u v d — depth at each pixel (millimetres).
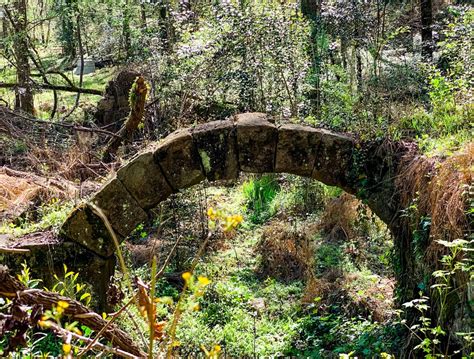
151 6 16312
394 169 6469
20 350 2715
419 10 13148
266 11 11359
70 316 2359
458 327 4961
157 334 1944
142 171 6402
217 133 6441
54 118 15547
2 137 11352
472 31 8289
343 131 6949
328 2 11609
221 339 6645
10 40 15703
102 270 6457
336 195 10344
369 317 6945
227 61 11531
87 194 8031
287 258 9047
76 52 21438
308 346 6625
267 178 11648
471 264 4730
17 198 8367
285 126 6527
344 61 11109
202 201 10445
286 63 11039
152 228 9953
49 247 6293
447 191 5176
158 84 11867
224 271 8922
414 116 6871
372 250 8898
